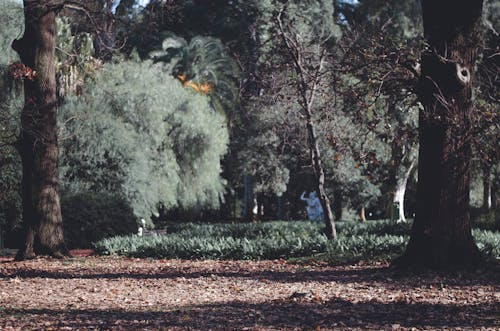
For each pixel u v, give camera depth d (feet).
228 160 148.05
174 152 113.29
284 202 154.51
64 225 78.54
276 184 121.80
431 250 45.68
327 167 109.81
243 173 128.36
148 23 68.08
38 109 60.39
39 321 29.99
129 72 100.94
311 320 29.63
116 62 107.34
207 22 163.32
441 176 45.70
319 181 67.51
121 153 89.45
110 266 55.93
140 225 92.89
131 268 54.19
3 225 83.61
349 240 60.85
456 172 45.73
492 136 45.27
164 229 123.13
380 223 88.63
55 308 33.88
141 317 30.99
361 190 117.60
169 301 36.19
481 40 46.57
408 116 80.94
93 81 98.17
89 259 62.49
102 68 94.12
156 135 100.07
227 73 156.04
